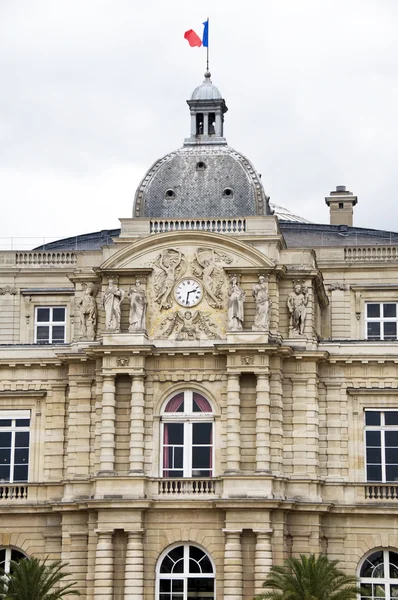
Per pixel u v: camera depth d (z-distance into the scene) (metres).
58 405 82.06
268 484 76.62
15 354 82.88
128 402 79.06
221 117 89.75
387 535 78.56
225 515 76.69
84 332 81.44
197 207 86.06
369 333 89.81
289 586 69.38
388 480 79.88
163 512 77.44
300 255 81.50
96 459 78.88
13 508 80.31
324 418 80.31
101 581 76.31
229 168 87.00
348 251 91.62
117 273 80.81
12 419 82.56
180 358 79.38
